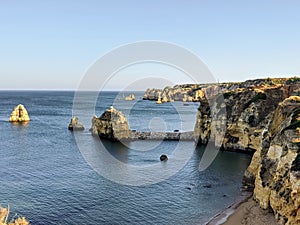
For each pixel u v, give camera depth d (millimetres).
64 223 31500
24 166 52781
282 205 30156
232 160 61906
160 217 33562
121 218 32906
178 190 41812
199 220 33156
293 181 27906
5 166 52656
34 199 37344
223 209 36188
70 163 54562
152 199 38125
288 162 30656
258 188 36562
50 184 42781
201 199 39125
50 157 59688
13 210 34094
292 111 38000
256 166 44219
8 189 40562
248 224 31500
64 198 37719
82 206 35531
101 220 32281
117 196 38531
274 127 41000
